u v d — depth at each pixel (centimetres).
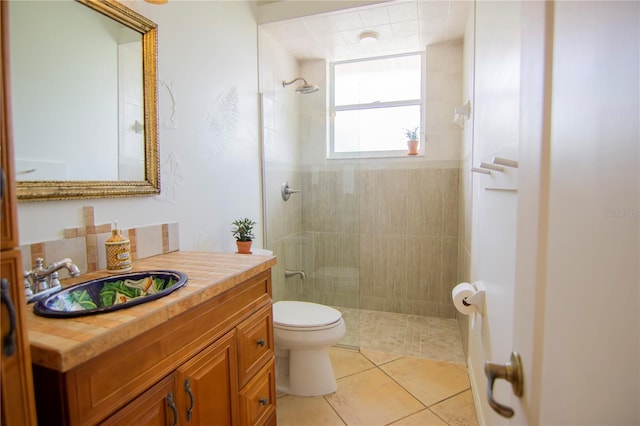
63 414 66
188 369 95
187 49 170
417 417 170
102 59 127
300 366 190
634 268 51
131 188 137
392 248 306
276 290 266
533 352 52
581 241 51
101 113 126
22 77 103
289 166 277
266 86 251
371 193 307
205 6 183
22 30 103
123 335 74
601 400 52
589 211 51
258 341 133
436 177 288
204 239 184
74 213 117
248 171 227
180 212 166
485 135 154
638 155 51
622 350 52
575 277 52
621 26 50
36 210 106
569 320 52
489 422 135
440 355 233
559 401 52
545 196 51
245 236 192
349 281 271
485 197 148
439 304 298
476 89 188
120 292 114
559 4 50
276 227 262
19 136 102
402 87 297
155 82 148
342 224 273
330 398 186
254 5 233
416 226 298
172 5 160
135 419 79
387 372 212
